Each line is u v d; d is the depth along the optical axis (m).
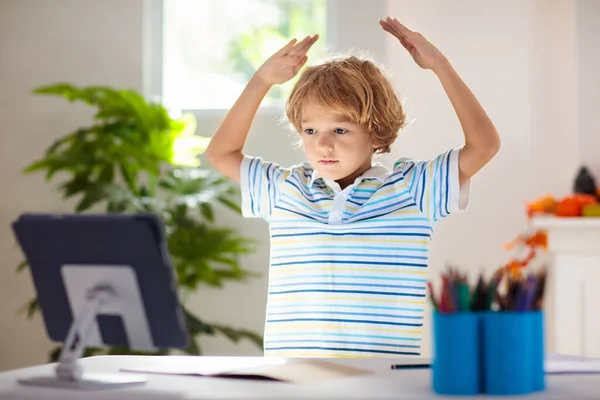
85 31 3.95
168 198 3.67
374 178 1.78
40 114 3.97
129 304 1.27
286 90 3.90
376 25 3.71
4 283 3.97
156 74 3.97
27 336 3.96
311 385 1.17
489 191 3.59
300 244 1.78
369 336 1.72
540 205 3.25
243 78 4.01
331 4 3.85
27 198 3.96
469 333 1.10
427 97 3.62
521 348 1.11
